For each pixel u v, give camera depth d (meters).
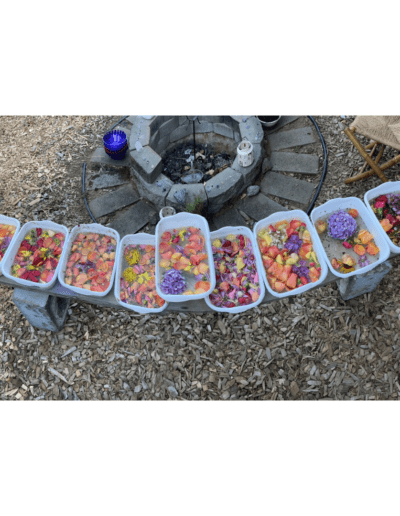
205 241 2.04
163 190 2.76
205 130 3.21
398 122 2.64
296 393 2.31
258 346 2.43
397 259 2.59
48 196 2.98
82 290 1.99
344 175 2.92
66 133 3.26
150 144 2.92
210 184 2.74
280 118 3.18
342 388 2.30
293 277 1.94
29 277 2.06
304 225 2.08
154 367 2.41
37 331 2.52
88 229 2.16
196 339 2.46
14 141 3.26
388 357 2.35
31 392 2.37
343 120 3.15
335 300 2.50
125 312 2.55
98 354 2.45
